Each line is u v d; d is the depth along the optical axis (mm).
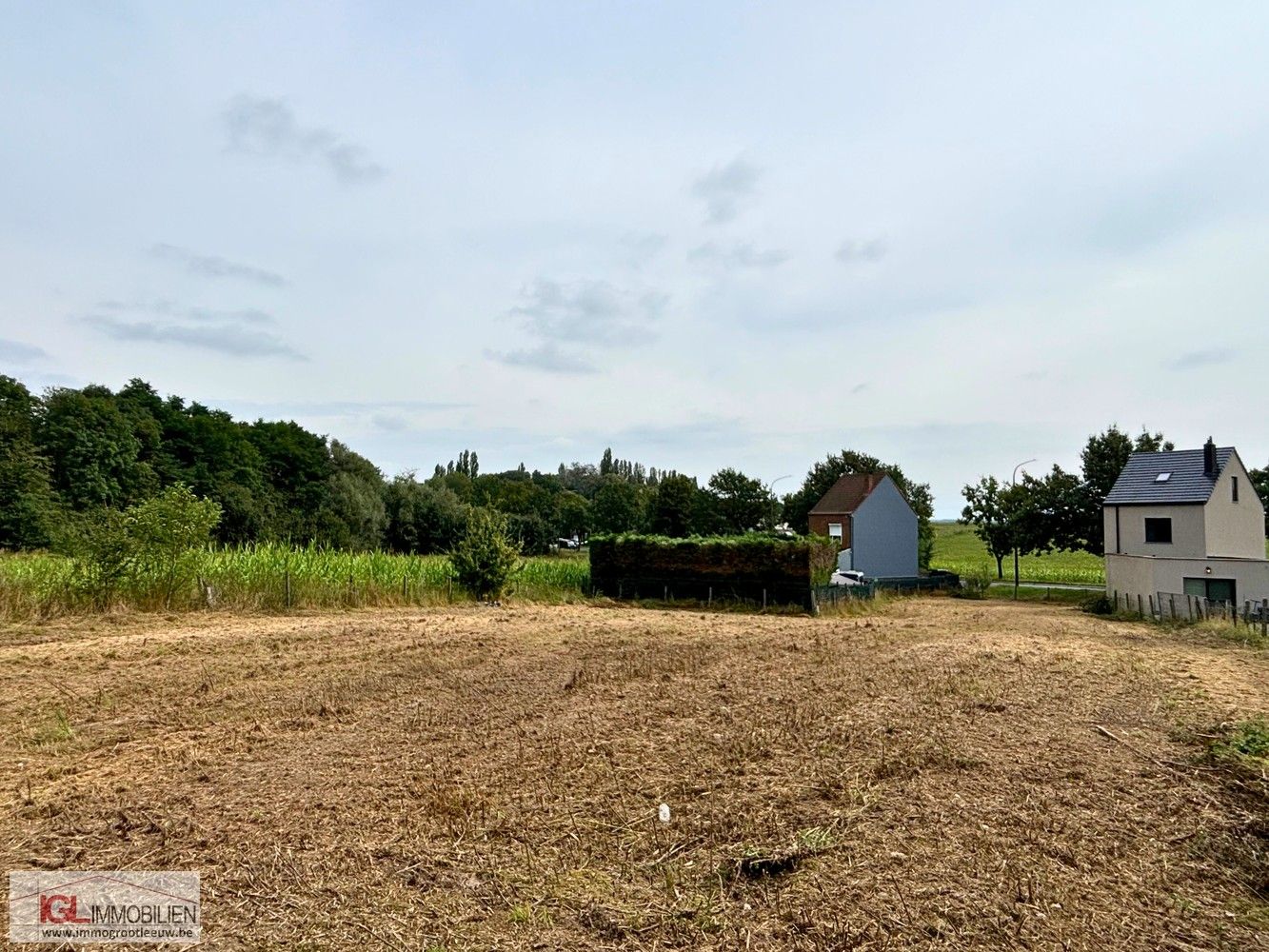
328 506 53625
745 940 3262
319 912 3547
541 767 5695
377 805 4926
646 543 24875
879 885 3674
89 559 15273
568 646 12648
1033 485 35375
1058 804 4648
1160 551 27453
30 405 44500
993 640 13953
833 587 24109
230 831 4527
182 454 51438
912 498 50969
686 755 5961
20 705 7938
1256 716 6715
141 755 6191
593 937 3322
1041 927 3285
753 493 48656
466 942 3281
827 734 6445
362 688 8828
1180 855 3973
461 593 20938
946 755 5656
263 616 16234
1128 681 8812
